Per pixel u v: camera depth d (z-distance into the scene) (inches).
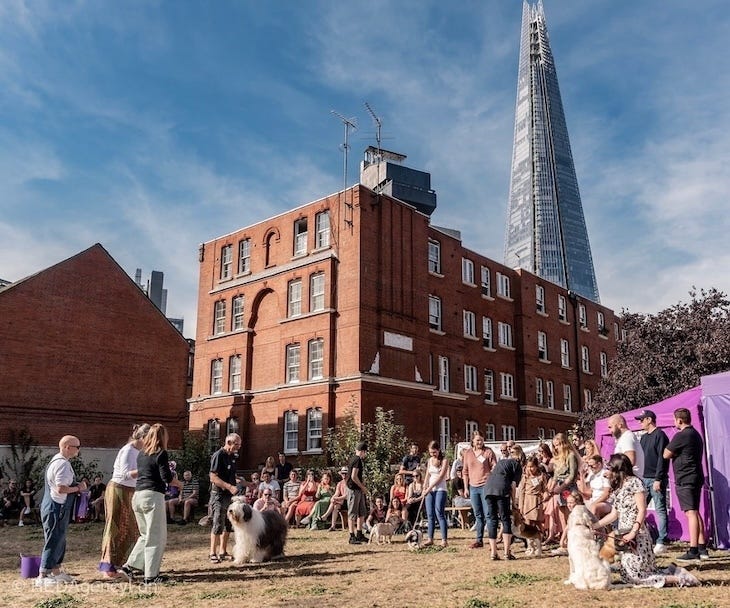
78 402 1354.6
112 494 394.9
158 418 1476.4
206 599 327.6
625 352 1305.4
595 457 442.3
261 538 458.0
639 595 305.7
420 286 1331.2
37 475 1191.6
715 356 1095.0
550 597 310.8
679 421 411.8
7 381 1259.2
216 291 1465.3
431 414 1275.8
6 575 426.9
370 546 554.3
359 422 1110.4
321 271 1247.5
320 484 823.1
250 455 1294.3
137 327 1477.6
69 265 1386.6
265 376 1317.7
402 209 1320.1
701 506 478.9
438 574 392.8
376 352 1189.1
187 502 839.1
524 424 1619.1
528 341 1688.0
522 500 477.1
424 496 545.3
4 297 1279.5
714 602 282.5
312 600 320.5
